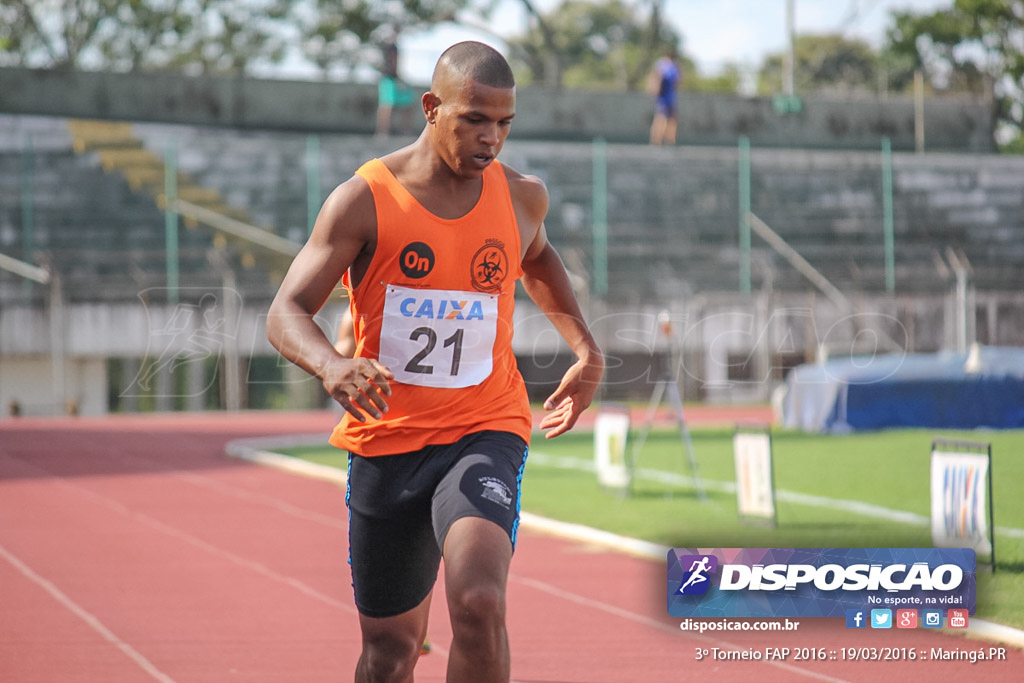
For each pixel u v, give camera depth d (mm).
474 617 5461
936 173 62375
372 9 76625
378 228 6105
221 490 24438
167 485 25375
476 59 5969
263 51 75938
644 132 62281
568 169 58125
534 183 6695
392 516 6266
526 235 6625
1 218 51812
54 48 73250
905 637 10977
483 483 5934
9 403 44938
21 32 72625
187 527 19188
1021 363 35969
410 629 6473
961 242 59938
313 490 24422
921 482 22969
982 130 67250
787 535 16188
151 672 10086
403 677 6508
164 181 54531
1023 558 14141
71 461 30422
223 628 11789
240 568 15336
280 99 57844
